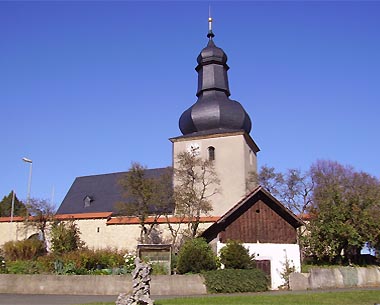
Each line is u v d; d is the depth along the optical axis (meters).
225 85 51.78
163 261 27.97
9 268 27.53
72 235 44.00
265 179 46.66
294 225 33.56
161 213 41.69
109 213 46.31
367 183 43.94
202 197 41.59
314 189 44.72
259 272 27.55
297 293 25.25
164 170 45.53
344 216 34.12
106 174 58.25
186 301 20.86
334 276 30.52
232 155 47.12
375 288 29.42
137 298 16.22
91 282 25.30
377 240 34.59
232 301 21.09
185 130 51.22
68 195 57.66
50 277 25.56
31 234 47.97
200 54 52.31
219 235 31.56
